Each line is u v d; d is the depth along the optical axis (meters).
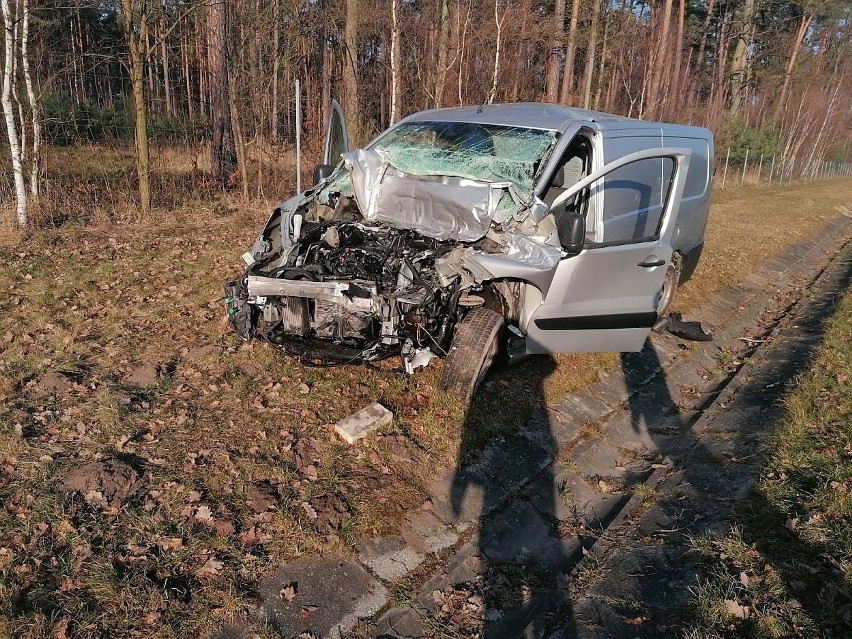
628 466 4.46
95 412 3.86
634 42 23.38
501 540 3.40
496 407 4.45
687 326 6.79
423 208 4.55
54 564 2.67
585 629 2.78
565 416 4.72
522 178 4.45
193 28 18.39
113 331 5.16
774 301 9.09
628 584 3.06
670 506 3.75
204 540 2.89
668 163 5.70
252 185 12.54
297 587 2.76
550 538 3.54
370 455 3.69
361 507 3.27
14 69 8.42
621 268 4.79
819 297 9.21
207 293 6.16
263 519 3.09
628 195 5.04
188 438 3.69
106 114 12.66
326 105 19.77
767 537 3.16
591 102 26.44
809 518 3.23
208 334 5.18
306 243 4.41
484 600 2.94
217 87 12.98
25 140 10.00
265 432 3.80
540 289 4.23
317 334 4.14
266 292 3.86
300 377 4.49
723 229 13.23
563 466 4.19
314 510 3.17
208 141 14.16
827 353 5.75
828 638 2.44
